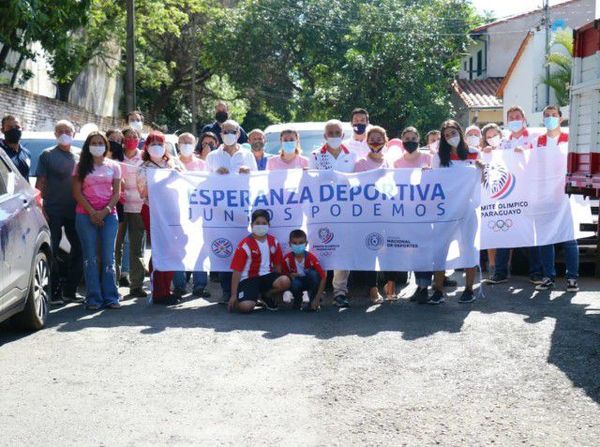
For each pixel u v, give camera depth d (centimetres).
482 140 1089
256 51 3878
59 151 915
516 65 3425
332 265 914
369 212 918
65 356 664
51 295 916
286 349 682
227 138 945
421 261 907
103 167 879
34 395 556
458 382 580
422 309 865
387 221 914
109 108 3622
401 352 667
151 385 578
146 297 965
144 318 828
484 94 3862
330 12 3850
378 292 977
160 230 922
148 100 4300
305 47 3878
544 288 984
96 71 3294
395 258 912
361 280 1001
